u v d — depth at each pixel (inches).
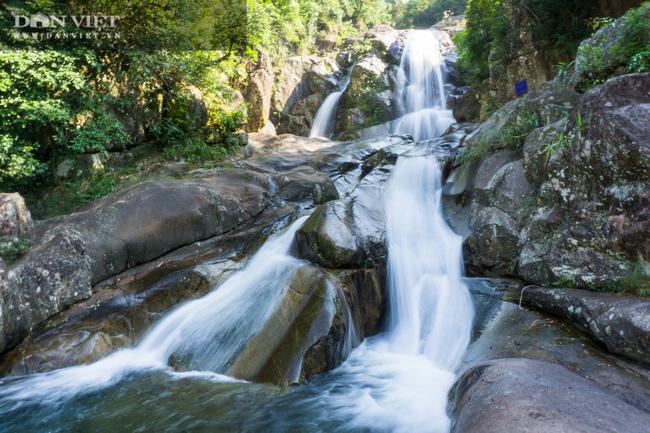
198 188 284.7
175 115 424.8
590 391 114.7
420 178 330.6
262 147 482.9
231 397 163.0
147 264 251.1
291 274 207.5
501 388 116.8
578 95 244.7
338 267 221.6
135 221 253.6
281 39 734.5
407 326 217.2
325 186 335.9
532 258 205.0
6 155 282.0
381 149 403.9
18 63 281.0
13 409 161.6
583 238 183.3
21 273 204.2
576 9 334.6
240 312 201.2
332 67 740.7
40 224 250.2
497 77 418.9
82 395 169.5
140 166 389.4
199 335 197.2
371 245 235.3
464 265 244.2
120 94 382.6
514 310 192.1
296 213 300.5
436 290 224.8
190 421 149.6
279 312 191.3
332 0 908.0
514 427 95.8
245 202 307.4
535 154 227.3
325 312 183.5
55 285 214.5
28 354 191.6
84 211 260.2
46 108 287.9
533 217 216.1
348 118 631.2
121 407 160.2
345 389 167.5
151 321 213.5
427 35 823.1
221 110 473.1
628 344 140.1
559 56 348.8
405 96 669.9
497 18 422.9
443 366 182.4
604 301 156.7
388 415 150.6
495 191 247.3
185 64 394.9
